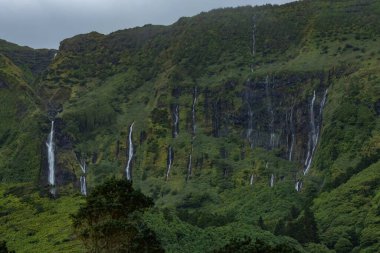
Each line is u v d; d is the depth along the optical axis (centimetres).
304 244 12338
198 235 9681
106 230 5325
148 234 5512
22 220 10331
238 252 5019
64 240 8719
